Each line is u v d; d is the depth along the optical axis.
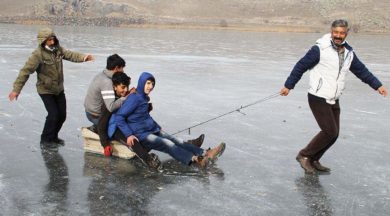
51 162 6.45
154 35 41.38
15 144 7.20
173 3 74.88
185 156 6.32
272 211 5.07
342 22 5.80
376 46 34.25
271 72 17.25
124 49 25.16
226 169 6.36
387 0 76.12
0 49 22.28
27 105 9.93
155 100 11.02
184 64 18.83
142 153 6.16
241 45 31.69
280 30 59.06
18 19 61.56
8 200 5.18
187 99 11.34
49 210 4.96
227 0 78.06
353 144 7.70
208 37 40.97
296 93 12.80
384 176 6.22
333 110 6.19
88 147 6.91
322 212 5.08
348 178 6.12
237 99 11.59
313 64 6.03
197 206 5.14
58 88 7.23
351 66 6.10
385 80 15.81
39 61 7.00
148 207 5.09
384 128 8.88
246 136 8.05
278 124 8.99
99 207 5.06
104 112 6.46
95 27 56.53
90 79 14.05
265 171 6.31
